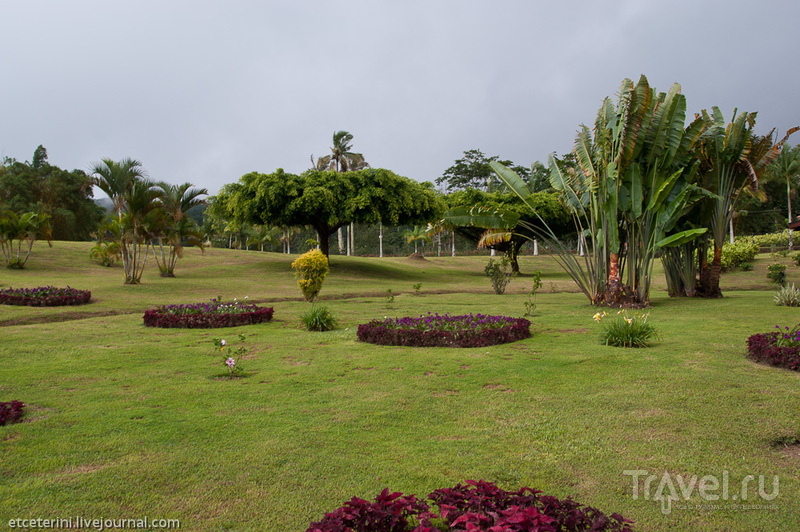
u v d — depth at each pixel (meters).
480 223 15.80
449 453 3.87
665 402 4.91
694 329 9.39
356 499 2.65
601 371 6.17
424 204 29.83
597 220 14.65
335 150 42.84
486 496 2.75
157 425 4.50
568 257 15.83
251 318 11.16
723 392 5.14
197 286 19.69
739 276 24.97
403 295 19.22
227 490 3.33
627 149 13.15
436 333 8.19
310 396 5.41
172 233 23.02
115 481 3.44
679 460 3.70
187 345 8.55
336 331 10.05
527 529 2.34
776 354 6.23
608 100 14.41
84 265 26.08
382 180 27.83
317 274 16.34
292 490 3.32
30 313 12.14
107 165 18.67
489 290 22.28
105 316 12.80
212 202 29.42
